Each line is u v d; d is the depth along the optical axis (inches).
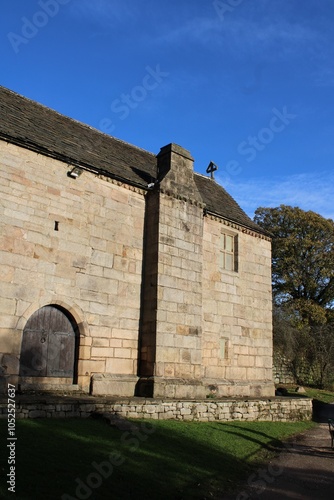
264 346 760.3
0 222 486.0
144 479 323.6
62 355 523.8
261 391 727.7
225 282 719.1
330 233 1481.3
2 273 479.2
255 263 779.4
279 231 1509.6
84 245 555.5
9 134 503.2
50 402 431.2
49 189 534.6
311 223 1461.6
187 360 600.7
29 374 492.4
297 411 711.1
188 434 465.4
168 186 632.4
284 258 1450.5
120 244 592.1
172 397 563.5
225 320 705.6
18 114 575.2
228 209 777.6
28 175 518.9
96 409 465.1
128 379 560.7
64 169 553.0
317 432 626.8
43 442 347.9
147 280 604.7
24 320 488.4
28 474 285.7
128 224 605.6
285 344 1215.6
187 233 642.8
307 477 394.3
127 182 609.6
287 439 557.0
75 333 540.1
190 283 628.4
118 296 577.6
